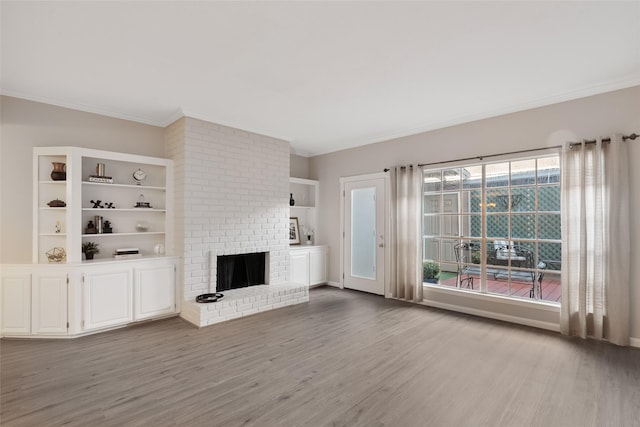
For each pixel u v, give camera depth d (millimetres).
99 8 2047
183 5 2021
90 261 3533
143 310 3789
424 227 4762
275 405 2148
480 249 4219
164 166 4336
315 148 5918
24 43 2455
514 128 3828
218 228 4309
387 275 5137
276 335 3453
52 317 3316
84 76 3027
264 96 3518
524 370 2645
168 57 2682
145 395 2266
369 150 5398
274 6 2033
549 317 3604
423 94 3465
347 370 2648
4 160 3408
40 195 3551
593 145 3271
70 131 3723
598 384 2420
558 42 2455
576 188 3354
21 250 3477
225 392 2307
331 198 6000
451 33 2338
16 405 2139
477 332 3529
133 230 4148
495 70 2920
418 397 2250
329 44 2484
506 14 2119
